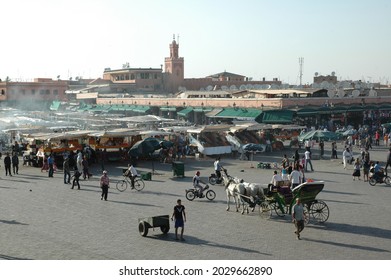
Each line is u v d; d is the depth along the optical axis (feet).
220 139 146.10
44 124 181.57
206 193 82.69
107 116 241.14
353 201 80.18
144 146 111.45
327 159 135.85
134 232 62.23
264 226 64.69
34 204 79.41
